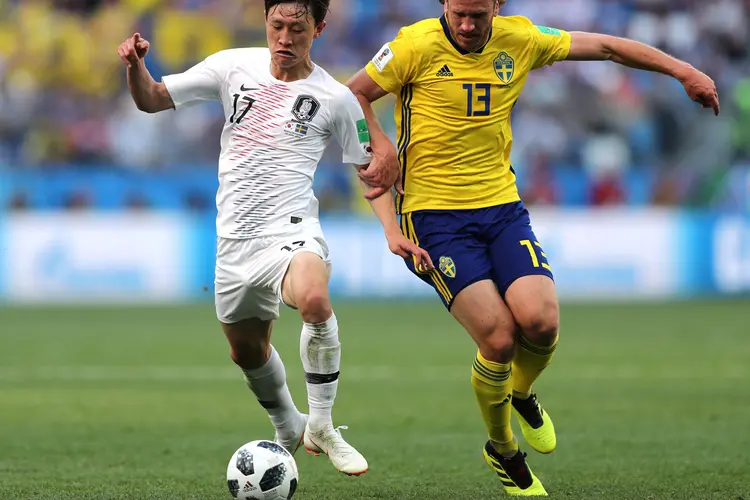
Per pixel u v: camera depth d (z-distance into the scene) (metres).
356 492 19.03
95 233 71.38
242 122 18.61
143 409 31.08
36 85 80.19
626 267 72.81
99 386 36.09
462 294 18.59
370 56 84.44
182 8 83.31
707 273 73.69
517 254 18.72
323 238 18.66
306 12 17.84
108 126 78.62
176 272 72.12
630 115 80.19
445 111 19.11
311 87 18.56
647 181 77.12
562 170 77.50
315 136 18.67
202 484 19.80
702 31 85.12
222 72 18.77
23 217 71.00
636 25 85.62
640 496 18.27
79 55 81.12
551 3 86.00
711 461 22.28
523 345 19.03
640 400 32.41
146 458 23.05
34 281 71.06
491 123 19.20
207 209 75.19
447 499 18.27
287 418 20.22
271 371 19.69
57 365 41.88
